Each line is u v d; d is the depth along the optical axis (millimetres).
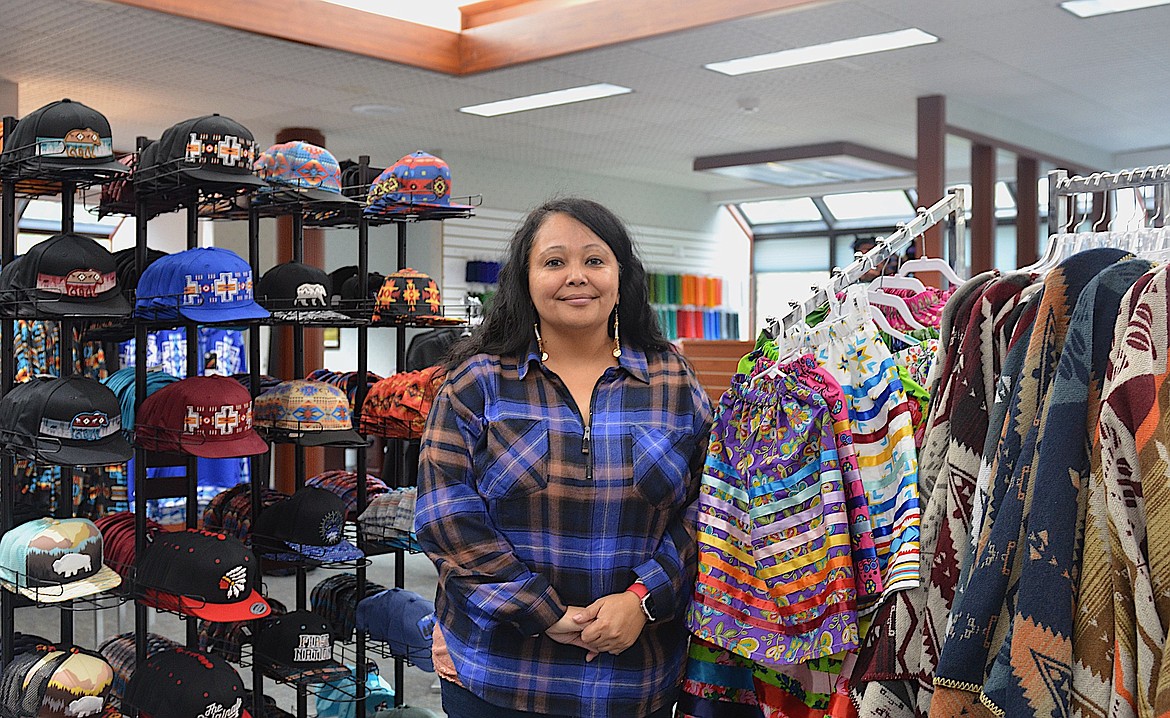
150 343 7098
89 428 3287
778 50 6336
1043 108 8438
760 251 13641
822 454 1917
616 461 2016
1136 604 1436
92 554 3371
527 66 6598
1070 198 2254
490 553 1948
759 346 2154
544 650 1995
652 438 2043
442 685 2154
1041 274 1813
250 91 7199
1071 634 1497
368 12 6203
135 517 3672
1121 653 1446
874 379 1951
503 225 10344
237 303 3508
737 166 10227
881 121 8711
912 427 1920
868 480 1931
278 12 5734
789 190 12250
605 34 6113
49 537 3293
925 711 1750
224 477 5172
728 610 1943
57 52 6078
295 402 3680
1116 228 2457
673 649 2088
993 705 1542
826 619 1884
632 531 2012
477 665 2012
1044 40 6262
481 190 10164
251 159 3521
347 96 7395
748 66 6758
